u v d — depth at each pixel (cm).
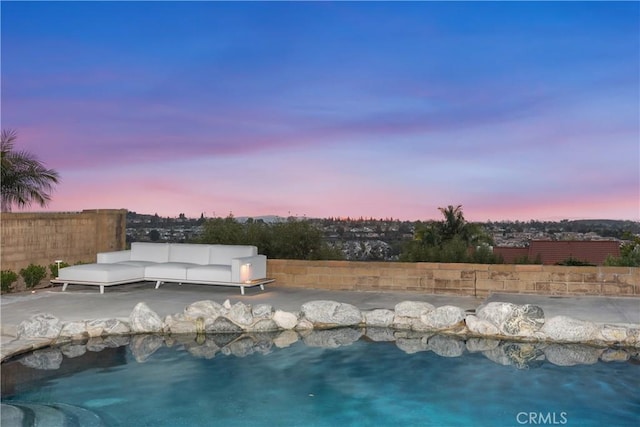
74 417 462
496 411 484
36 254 1120
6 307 860
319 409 489
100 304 887
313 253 1548
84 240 1250
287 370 600
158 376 576
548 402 505
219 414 476
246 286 1005
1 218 1038
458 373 590
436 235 2425
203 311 783
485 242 2430
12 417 459
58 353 657
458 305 895
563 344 703
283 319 785
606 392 530
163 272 1038
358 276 1067
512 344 705
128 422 456
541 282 984
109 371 589
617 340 697
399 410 487
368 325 807
